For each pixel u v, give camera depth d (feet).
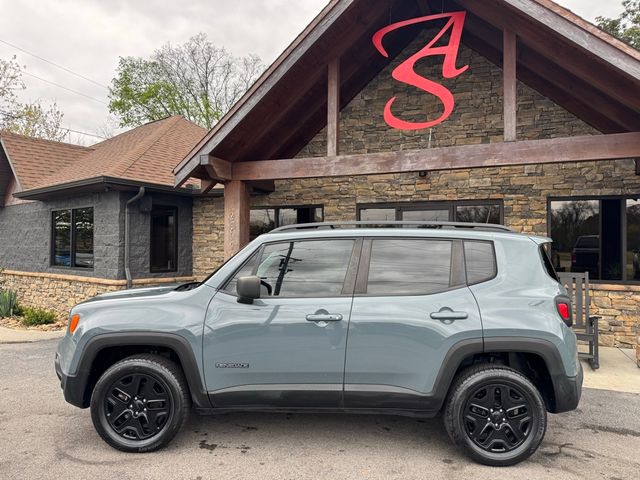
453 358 10.48
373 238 11.69
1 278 41.14
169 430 11.07
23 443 11.76
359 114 29.86
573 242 24.54
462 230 11.76
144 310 11.26
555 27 16.79
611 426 13.04
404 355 10.61
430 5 26.02
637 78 15.62
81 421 13.32
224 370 10.93
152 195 31.01
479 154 18.93
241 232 23.58
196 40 112.47
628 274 23.49
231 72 115.96
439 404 10.59
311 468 10.38
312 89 25.35
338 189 29.55
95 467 10.41
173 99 105.40
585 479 9.95
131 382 11.30
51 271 35.81
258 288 10.50
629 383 17.06
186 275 33.14
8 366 19.69
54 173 40.52
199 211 33.50
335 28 20.77
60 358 11.66
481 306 10.66
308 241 11.77
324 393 10.79
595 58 16.40
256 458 10.87
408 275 11.23
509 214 25.63
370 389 10.70
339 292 11.18
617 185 23.59
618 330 23.18
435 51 22.00
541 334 10.37
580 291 19.69
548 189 24.89
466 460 10.82
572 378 10.42
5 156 41.68
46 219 36.68
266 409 11.10
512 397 10.68
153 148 36.55
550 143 17.93
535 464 10.65
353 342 10.73
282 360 10.85
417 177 27.71
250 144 23.26
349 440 11.96
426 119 28.32
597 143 17.34
